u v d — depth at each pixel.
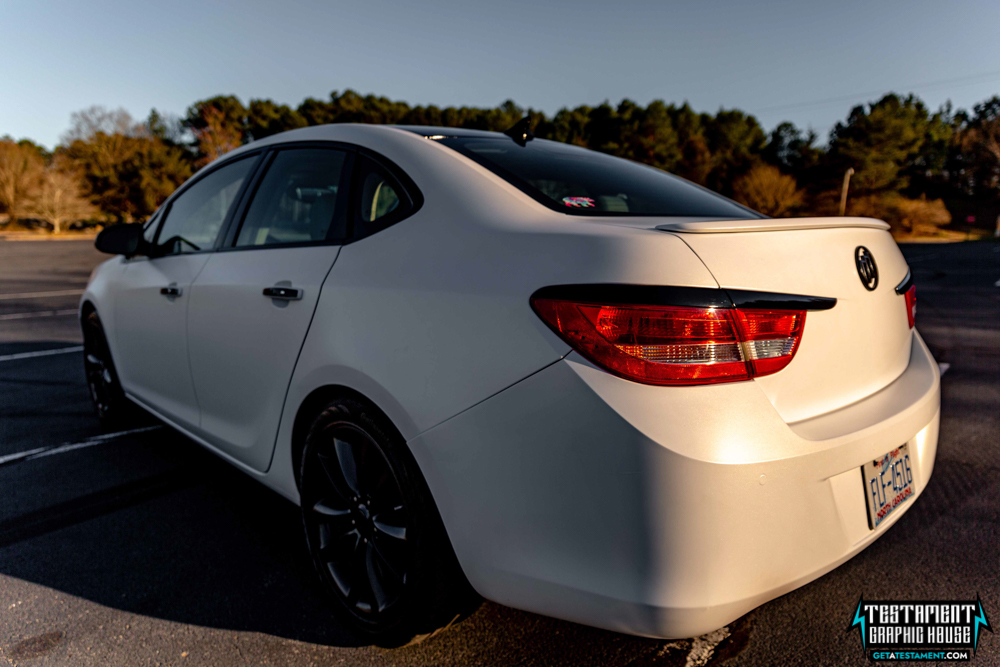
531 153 2.04
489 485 1.31
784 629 1.78
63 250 27.70
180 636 1.74
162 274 2.58
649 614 1.17
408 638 1.60
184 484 2.79
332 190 1.94
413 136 1.93
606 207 1.66
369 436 1.57
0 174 51.59
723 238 1.26
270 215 2.15
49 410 3.94
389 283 1.55
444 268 1.46
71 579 2.02
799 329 1.28
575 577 1.23
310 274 1.79
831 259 1.40
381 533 1.58
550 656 1.65
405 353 1.45
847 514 1.33
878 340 1.53
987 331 7.03
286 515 2.49
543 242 1.34
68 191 51.69
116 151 57.38
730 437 1.14
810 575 1.26
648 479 1.12
